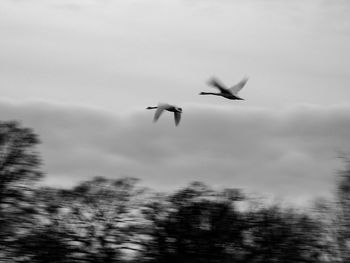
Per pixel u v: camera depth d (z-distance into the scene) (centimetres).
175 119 4872
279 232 5903
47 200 6066
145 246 5847
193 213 5884
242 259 5803
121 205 6038
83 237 5925
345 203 6041
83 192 6050
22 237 5831
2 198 6056
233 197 6031
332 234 6025
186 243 5812
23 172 6219
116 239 5897
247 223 5947
